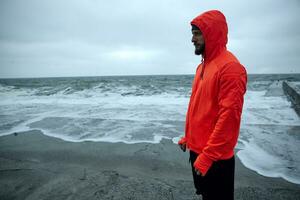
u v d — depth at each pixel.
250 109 10.16
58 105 12.54
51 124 7.93
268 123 7.53
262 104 11.54
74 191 3.30
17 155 4.90
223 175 1.75
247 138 5.91
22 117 9.22
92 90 21.88
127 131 6.82
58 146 5.50
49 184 3.53
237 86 1.49
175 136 6.23
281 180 3.60
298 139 5.79
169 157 4.65
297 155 4.70
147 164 4.30
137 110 10.43
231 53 1.67
